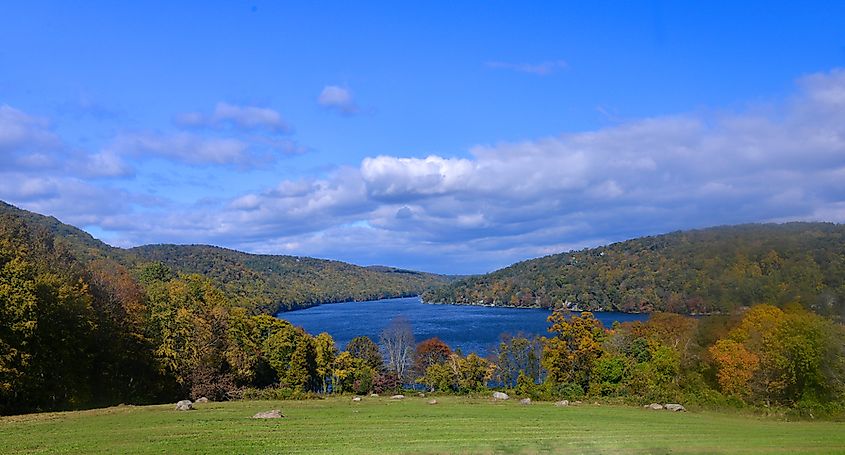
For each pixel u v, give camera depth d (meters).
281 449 26.84
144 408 44.38
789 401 49.22
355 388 80.62
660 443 29.58
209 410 43.00
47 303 47.56
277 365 81.62
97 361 56.66
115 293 65.06
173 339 65.12
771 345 47.66
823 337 44.50
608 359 68.31
